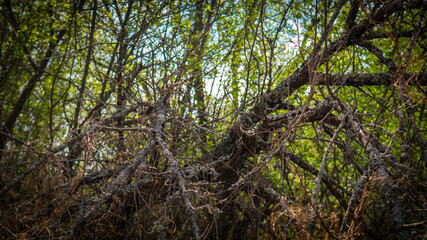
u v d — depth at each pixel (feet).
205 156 11.71
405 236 6.57
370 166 7.59
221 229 12.30
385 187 7.08
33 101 26.89
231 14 14.56
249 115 11.00
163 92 10.33
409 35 10.05
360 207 6.81
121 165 10.28
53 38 19.85
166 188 10.71
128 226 10.34
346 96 15.19
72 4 21.06
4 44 23.71
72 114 23.91
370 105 15.60
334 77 10.82
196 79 13.98
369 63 15.38
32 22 21.71
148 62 13.75
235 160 11.27
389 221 6.92
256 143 11.00
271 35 14.85
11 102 26.18
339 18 13.03
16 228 9.21
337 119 9.99
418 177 10.58
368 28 10.24
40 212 9.32
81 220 6.93
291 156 11.00
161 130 9.29
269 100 11.25
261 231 11.96
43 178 10.32
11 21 22.63
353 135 8.98
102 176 10.34
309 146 14.47
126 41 14.38
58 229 7.85
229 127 11.25
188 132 11.90
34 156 11.29
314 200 6.35
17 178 9.73
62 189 9.78
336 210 12.65
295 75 10.91
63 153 10.37
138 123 11.07
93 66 22.81
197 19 16.22
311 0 12.74
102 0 17.60
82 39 21.18
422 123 15.29
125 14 15.92
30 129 25.16
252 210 11.09
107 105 12.10
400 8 9.93
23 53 22.94
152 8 14.39
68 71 21.57
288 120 10.05
